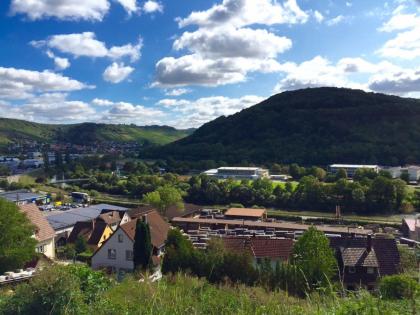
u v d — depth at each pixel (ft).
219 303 25.71
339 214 224.33
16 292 27.30
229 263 63.10
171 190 221.05
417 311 18.11
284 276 47.03
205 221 189.26
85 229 150.82
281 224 181.98
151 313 23.50
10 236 72.54
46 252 105.91
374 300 19.80
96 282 30.32
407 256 89.81
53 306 25.44
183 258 68.39
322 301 20.92
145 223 97.04
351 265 88.79
